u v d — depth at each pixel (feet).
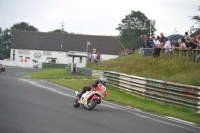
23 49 364.79
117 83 99.55
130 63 117.39
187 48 103.09
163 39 117.50
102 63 182.80
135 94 87.66
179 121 56.85
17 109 53.62
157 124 50.44
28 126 40.34
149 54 120.88
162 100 76.07
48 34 376.48
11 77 147.74
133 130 43.11
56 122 44.16
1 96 70.49
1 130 37.24
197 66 95.55
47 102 65.98
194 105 67.10
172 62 104.12
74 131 39.04
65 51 360.48
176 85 72.84
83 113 54.54
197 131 47.96
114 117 53.16
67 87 106.83
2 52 523.70
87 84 116.67
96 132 39.45
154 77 95.91
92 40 365.40
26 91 85.40
